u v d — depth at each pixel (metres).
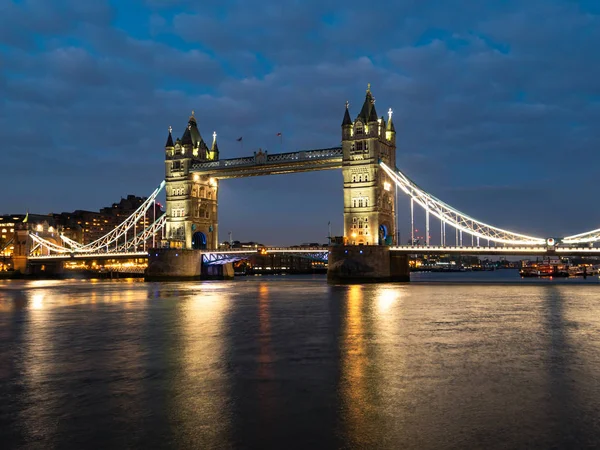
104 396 22.30
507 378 24.78
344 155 134.12
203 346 34.06
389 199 137.50
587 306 60.41
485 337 36.84
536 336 37.22
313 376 25.50
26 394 22.69
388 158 138.50
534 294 82.94
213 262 159.00
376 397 21.88
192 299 76.25
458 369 26.72
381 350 32.06
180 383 24.34
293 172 148.50
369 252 125.69
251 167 149.12
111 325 45.44
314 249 143.50
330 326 43.41
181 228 158.38
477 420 18.98
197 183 161.12
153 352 32.03
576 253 115.50
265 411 20.17
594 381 24.17
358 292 89.94
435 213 133.00
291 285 122.25
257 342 35.47
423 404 20.88
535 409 20.12
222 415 19.75
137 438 17.56
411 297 76.38
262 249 149.88
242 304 66.25
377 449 16.53
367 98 135.50
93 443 17.19
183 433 17.97
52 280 184.50
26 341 36.81
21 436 17.81
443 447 16.64
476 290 95.06
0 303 71.31
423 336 37.44
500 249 119.31
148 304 67.75
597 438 17.23
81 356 30.98
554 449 16.42
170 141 161.75
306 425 18.64
